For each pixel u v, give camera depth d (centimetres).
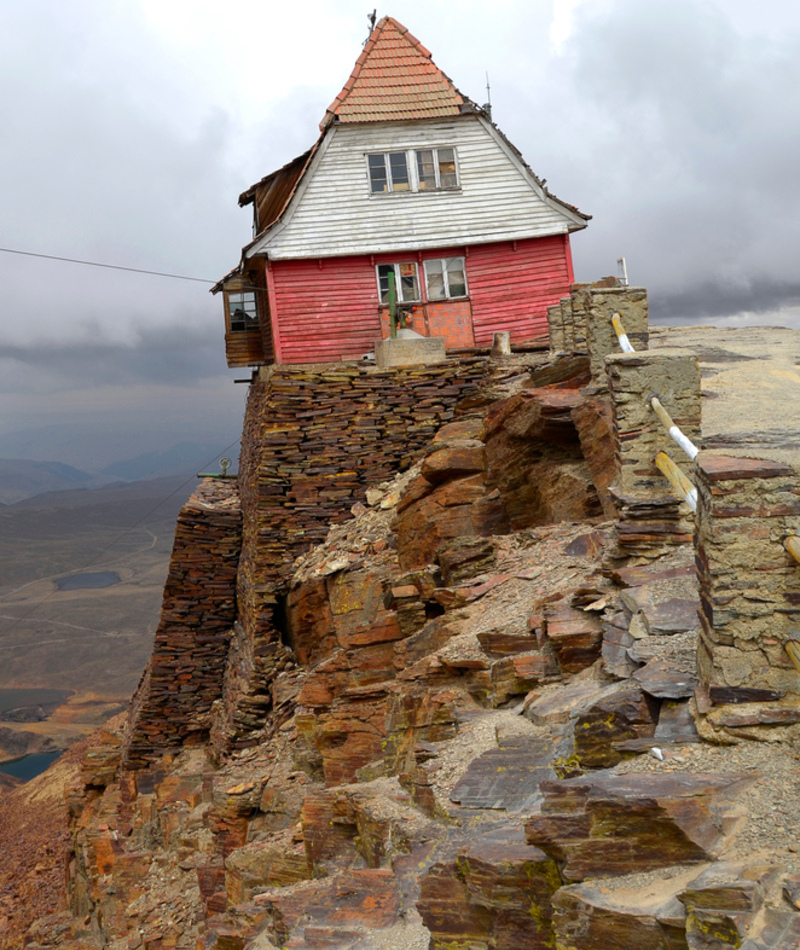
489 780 698
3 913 2409
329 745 1359
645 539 905
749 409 1206
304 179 2366
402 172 2416
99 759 2481
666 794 484
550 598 942
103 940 1783
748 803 485
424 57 2483
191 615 2295
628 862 480
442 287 2453
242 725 1881
